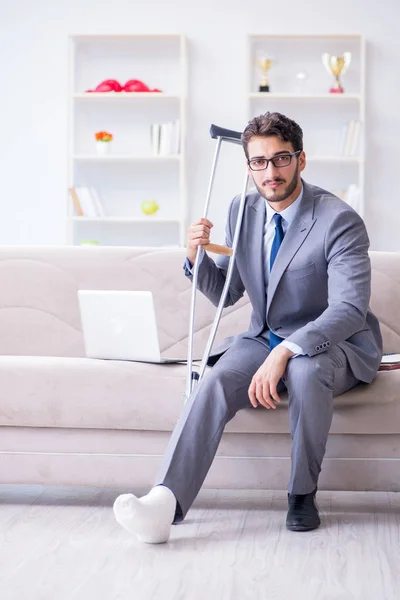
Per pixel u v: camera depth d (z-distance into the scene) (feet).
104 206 22.30
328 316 8.04
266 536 7.59
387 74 21.86
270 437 8.47
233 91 22.03
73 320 10.73
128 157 21.49
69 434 8.66
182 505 7.50
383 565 6.69
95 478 8.64
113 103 22.26
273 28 21.95
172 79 22.26
